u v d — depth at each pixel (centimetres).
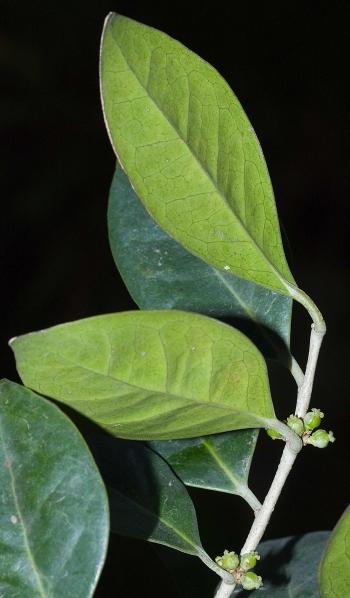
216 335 40
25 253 139
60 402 42
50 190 143
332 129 153
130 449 46
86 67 153
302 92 158
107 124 41
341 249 142
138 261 49
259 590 48
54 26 154
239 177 42
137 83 41
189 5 163
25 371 40
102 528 40
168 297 49
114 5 160
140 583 48
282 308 47
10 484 41
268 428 43
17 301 135
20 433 41
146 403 41
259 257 42
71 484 41
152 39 40
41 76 151
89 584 40
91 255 139
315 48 161
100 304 135
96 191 146
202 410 42
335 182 147
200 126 41
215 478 47
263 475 62
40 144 147
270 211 42
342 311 131
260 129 153
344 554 41
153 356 40
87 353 40
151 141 41
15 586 40
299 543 49
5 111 147
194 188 42
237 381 41
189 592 48
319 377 118
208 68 41
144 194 41
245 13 163
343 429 113
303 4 163
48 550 41
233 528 50
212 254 42
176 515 45
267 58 161
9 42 150
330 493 105
